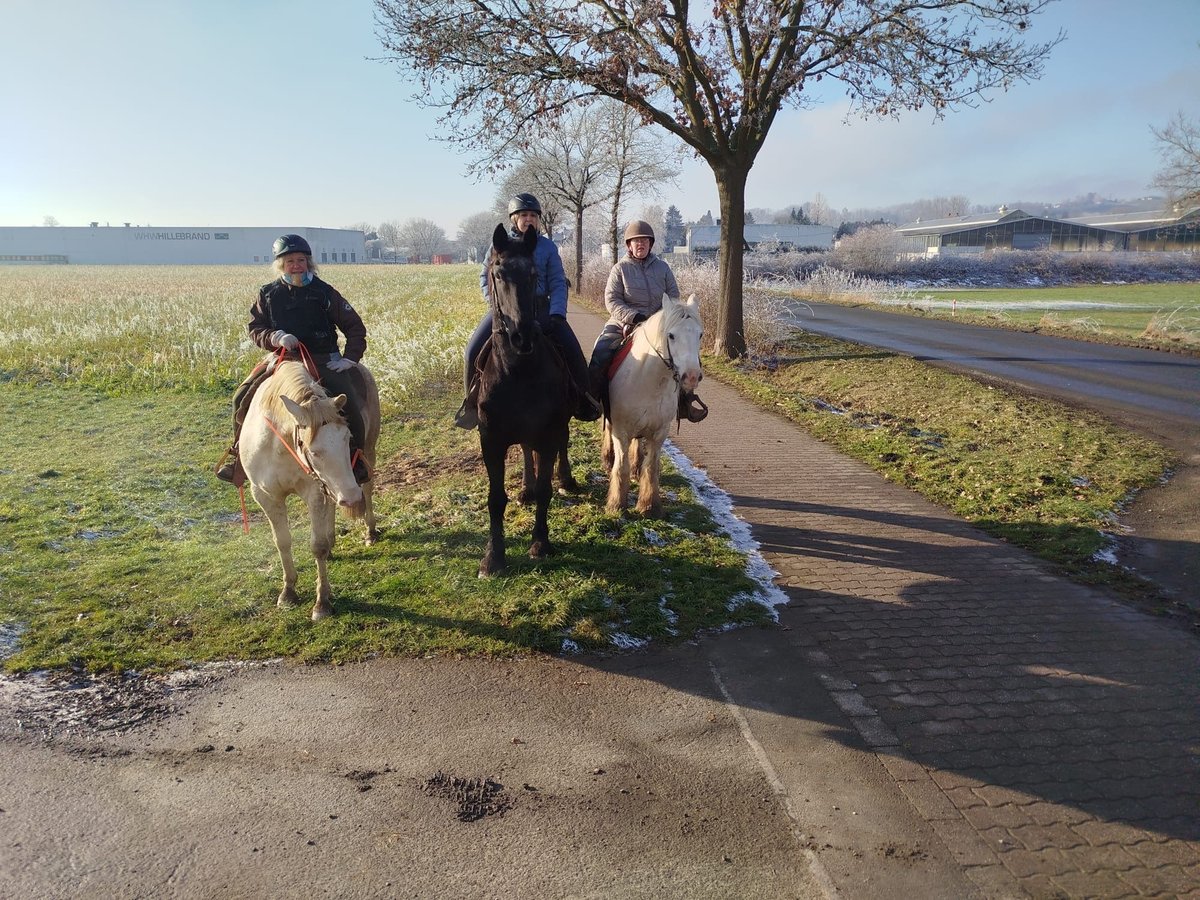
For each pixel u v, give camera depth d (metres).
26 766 3.60
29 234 125.81
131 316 22.95
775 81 14.56
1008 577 5.93
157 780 3.53
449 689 4.31
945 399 12.06
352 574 5.68
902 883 2.97
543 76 13.88
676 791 3.51
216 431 10.29
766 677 4.48
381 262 163.88
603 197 39.94
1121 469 8.41
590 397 6.12
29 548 6.14
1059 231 74.50
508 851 3.12
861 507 7.61
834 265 50.97
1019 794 3.49
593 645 4.77
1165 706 4.20
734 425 11.12
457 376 14.59
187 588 5.43
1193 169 27.34
